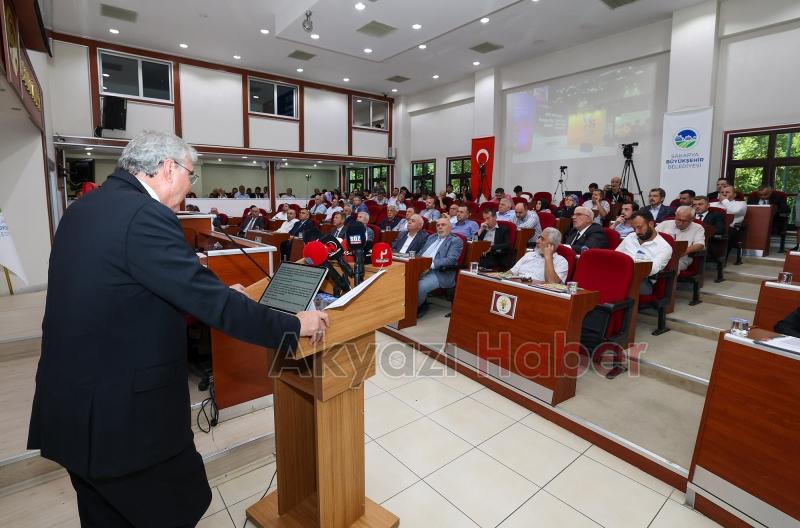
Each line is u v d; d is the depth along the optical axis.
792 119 6.43
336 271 1.36
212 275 1.04
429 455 2.07
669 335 3.29
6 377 2.44
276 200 12.32
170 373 1.05
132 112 9.51
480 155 10.51
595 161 8.95
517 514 1.69
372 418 2.41
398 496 1.78
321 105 12.20
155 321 1.01
